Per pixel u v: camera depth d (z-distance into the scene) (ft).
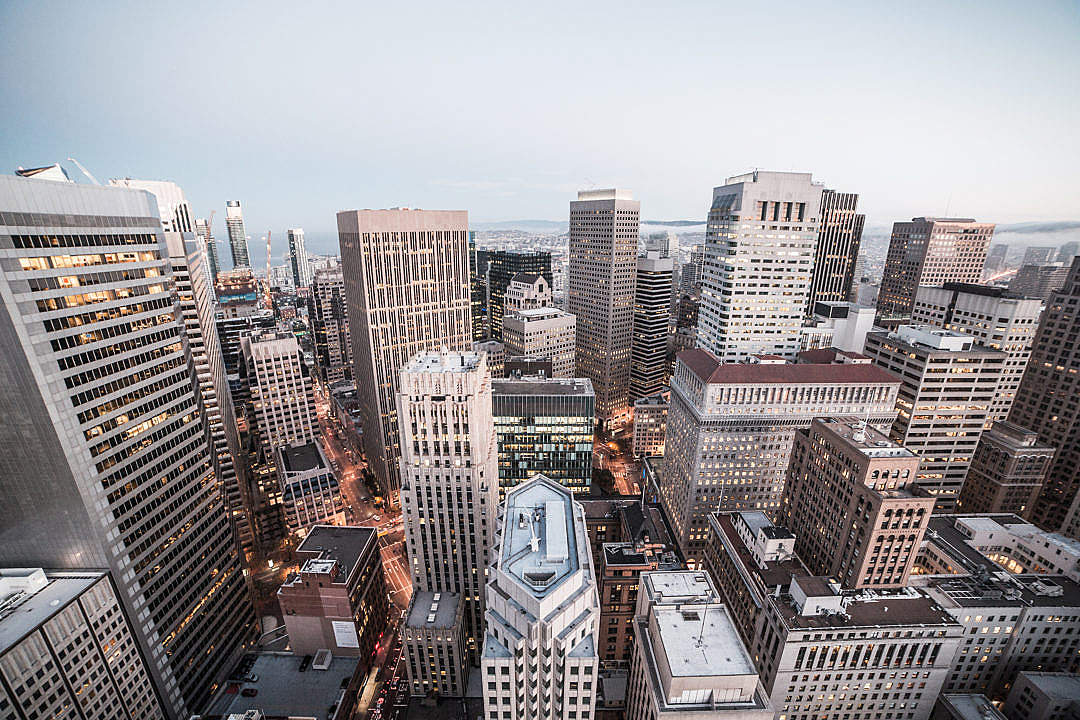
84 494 313.73
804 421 566.36
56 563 328.29
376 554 514.68
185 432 412.98
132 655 346.33
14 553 325.21
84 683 312.29
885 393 556.10
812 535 454.81
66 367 305.12
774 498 598.75
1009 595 390.42
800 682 352.49
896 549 375.25
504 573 277.23
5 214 272.10
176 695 384.06
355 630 440.86
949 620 345.31
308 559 469.16
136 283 365.81
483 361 423.64
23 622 288.30
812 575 431.02
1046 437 654.12
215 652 435.94
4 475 305.12
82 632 311.06
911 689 354.95
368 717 430.20
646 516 533.55
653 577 349.82
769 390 556.92
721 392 557.74
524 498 355.56
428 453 396.16
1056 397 640.17
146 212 381.60
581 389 640.99
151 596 364.58
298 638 444.55
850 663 347.15
